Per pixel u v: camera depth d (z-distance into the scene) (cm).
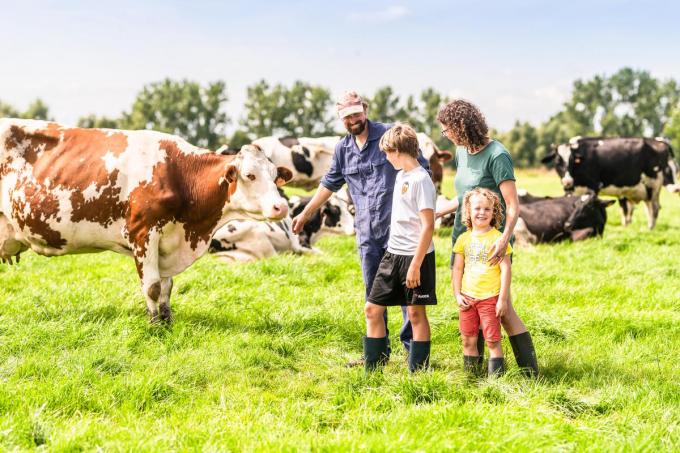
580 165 1514
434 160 1412
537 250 1117
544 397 440
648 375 509
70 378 463
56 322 588
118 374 489
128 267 902
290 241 1001
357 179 541
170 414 430
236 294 725
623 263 955
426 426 378
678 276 894
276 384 502
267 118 8938
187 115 8725
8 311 644
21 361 504
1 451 354
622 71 11519
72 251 659
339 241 1141
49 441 373
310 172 1418
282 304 690
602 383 488
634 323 639
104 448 362
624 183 1500
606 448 358
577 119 11575
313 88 8969
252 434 380
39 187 629
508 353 557
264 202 605
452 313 656
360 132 525
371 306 505
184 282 766
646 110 11400
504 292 477
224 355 540
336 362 550
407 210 482
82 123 9062
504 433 371
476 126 491
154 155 626
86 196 620
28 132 647
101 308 652
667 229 1493
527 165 10331
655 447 364
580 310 686
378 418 400
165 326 610
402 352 570
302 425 405
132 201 616
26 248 694
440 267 938
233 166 593
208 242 652
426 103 9881
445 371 501
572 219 1196
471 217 496
